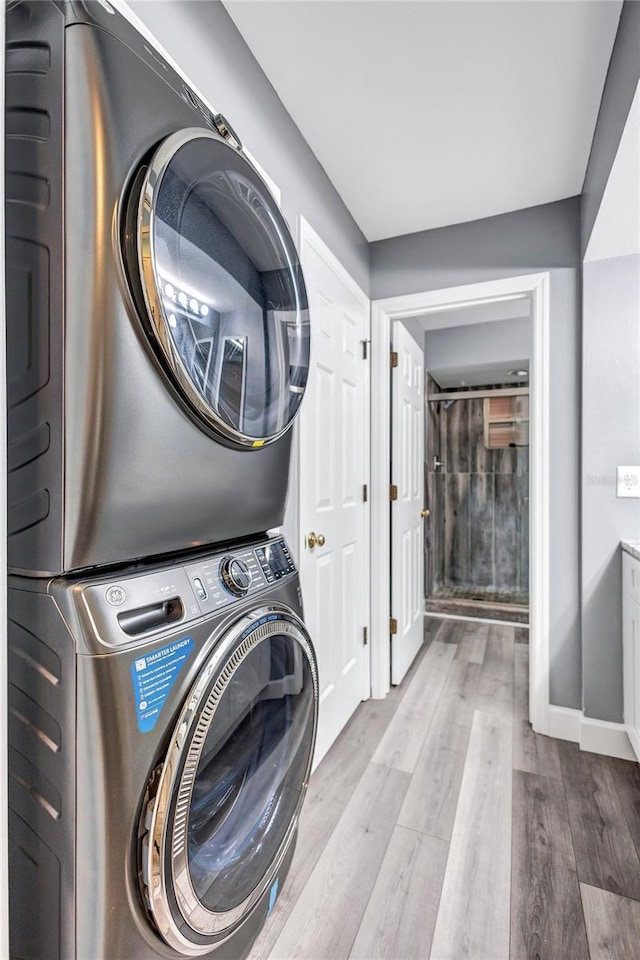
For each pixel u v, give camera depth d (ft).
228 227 2.84
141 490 2.27
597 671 6.45
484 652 9.84
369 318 8.05
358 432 7.52
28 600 2.13
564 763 6.08
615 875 4.32
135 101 2.21
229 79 4.23
